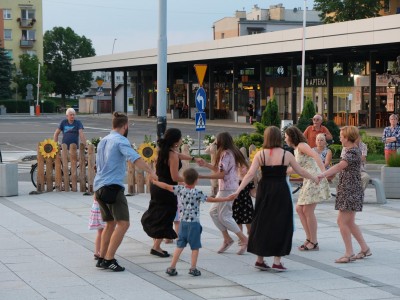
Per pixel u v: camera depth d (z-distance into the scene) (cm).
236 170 1123
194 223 978
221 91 7375
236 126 5850
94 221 1058
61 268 1022
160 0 1961
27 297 866
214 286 929
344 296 883
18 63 11125
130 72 9188
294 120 5762
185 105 7750
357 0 7200
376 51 5062
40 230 1316
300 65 6869
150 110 8156
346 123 5097
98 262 1024
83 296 872
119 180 1000
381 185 1708
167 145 1077
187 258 1098
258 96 6531
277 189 1000
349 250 1082
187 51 6662
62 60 13450
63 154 1861
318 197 1146
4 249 1148
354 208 1074
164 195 1073
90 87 13750
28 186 2000
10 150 3441
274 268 1012
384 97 5278
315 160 1152
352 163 1073
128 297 870
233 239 1244
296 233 1313
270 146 1011
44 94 10862
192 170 980
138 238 1247
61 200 1720
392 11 7331
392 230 1345
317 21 10494
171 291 901
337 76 5562
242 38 5856
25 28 11188
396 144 2027
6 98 10144
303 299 867
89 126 5991
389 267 1047
